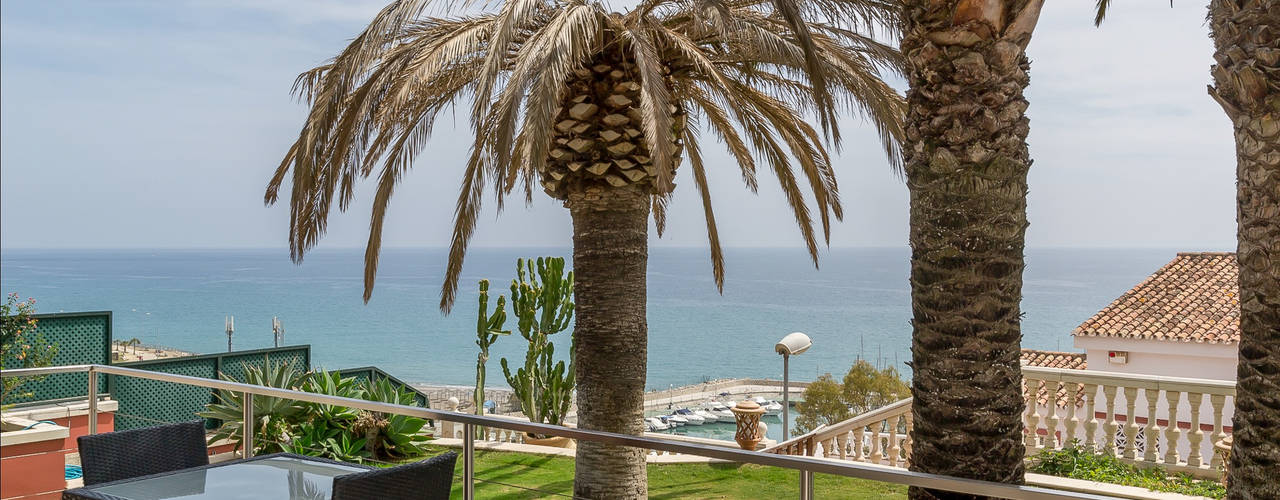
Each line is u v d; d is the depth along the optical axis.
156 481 3.93
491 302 119.50
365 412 9.84
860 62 8.12
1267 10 4.25
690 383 70.19
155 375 5.57
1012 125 4.47
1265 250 4.34
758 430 10.16
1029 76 4.62
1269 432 4.34
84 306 114.50
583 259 7.94
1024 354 23.98
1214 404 9.23
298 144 7.14
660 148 6.43
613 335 7.86
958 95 4.46
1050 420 10.13
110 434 4.12
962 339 4.46
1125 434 9.81
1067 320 120.44
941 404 4.51
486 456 9.80
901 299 146.88
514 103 6.09
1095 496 2.50
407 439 9.70
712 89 8.83
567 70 6.39
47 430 5.45
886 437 11.39
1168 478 9.20
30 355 10.30
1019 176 4.52
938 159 4.49
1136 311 21.05
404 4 6.57
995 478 4.45
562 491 8.04
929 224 4.55
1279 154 4.27
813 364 80.50
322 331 94.94
